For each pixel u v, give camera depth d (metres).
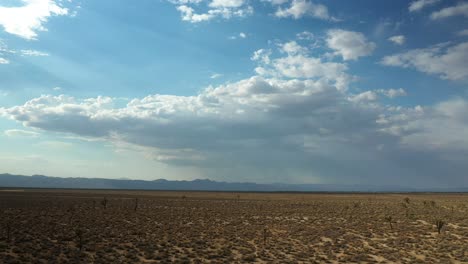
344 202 114.31
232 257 38.72
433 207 92.12
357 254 40.38
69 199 108.75
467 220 64.88
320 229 56.88
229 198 137.38
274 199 133.25
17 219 59.19
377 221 65.44
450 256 39.50
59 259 34.91
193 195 163.50
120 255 38.09
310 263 36.91
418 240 47.81
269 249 42.78
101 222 59.06
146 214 72.44
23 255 35.44
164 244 43.12
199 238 47.94
